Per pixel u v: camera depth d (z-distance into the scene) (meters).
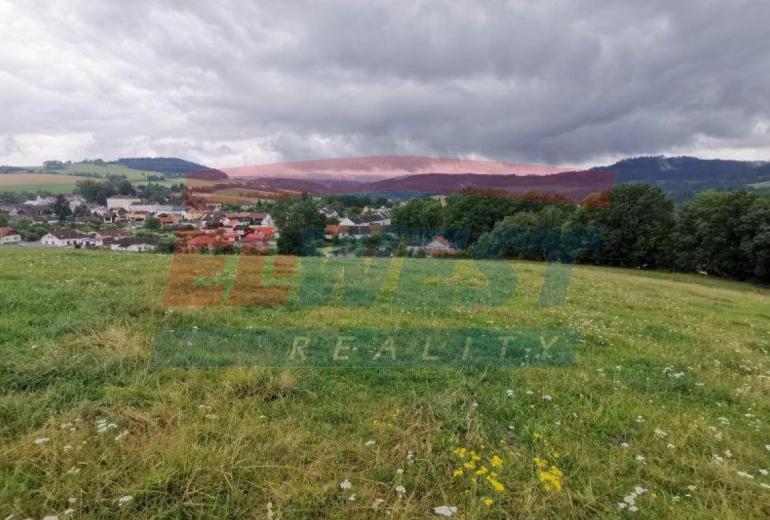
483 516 3.44
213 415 4.50
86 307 7.71
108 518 3.16
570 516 3.53
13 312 7.26
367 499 3.55
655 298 16.08
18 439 3.95
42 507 3.15
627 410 5.52
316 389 5.52
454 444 4.44
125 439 4.06
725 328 11.75
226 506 3.33
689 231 46.38
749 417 5.62
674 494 3.98
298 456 4.02
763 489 3.98
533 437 4.64
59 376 5.17
